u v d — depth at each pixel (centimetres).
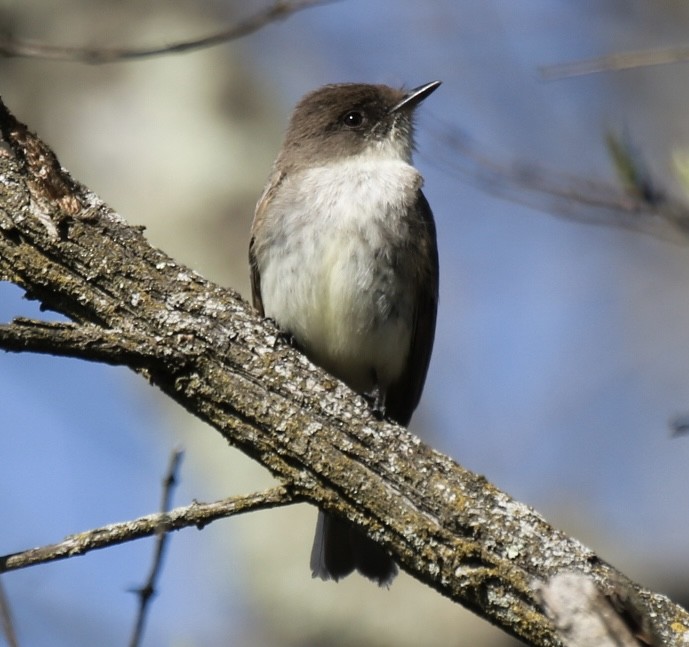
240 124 1335
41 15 1325
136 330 736
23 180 746
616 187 1195
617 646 604
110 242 747
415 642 1226
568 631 611
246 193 1298
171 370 729
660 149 1634
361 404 731
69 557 659
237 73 1358
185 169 1298
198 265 1262
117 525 664
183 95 1329
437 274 1061
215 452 1291
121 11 1346
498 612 683
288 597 1252
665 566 1336
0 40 926
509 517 697
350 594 1247
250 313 754
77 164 1302
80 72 1332
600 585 648
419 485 709
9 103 1324
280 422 724
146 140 1310
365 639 1232
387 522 706
